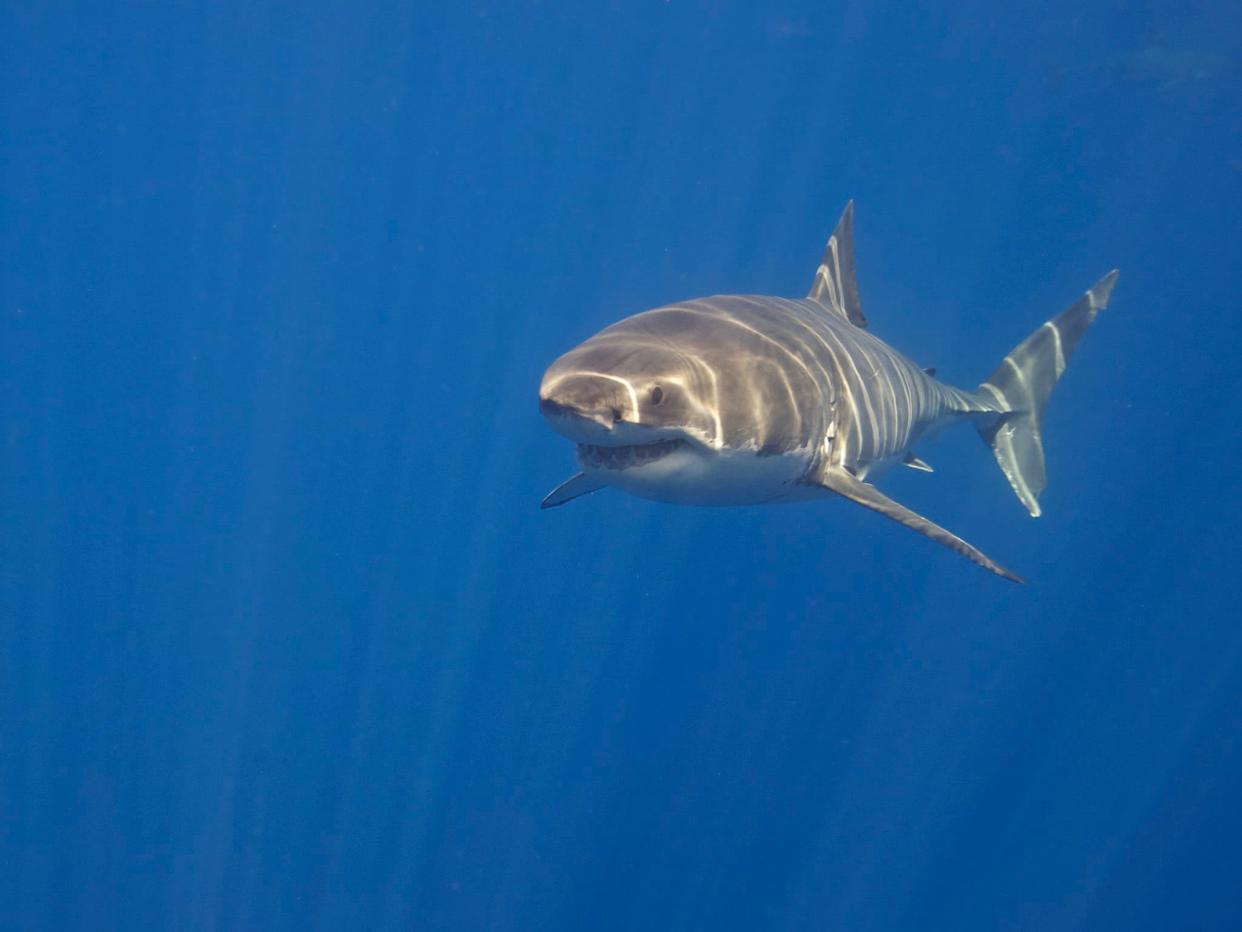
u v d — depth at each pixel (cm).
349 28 3073
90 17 2739
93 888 1493
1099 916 1516
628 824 1399
